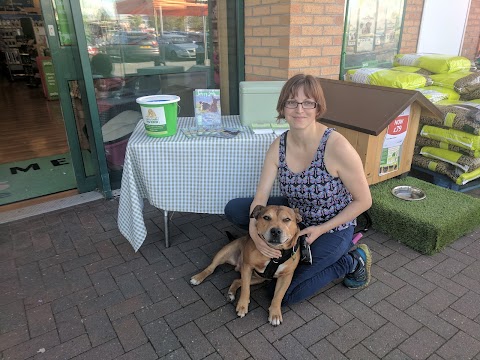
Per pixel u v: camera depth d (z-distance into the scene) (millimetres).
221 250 2605
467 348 2049
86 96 3521
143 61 3994
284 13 3760
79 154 3881
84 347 2086
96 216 3539
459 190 3811
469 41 6066
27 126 6816
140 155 2654
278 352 2041
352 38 4633
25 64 11203
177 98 2854
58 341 2127
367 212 3193
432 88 4176
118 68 3859
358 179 2139
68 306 2395
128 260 2869
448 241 2926
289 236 2055
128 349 2072
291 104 2068
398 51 5227
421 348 2053
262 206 2184
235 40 4441
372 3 4633
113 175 4062
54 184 4238
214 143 2674
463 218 2938
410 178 3592
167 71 4188
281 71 4000
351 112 3225
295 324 2230
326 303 2398
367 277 2467
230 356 2021
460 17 5652
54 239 3160
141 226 2758
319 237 2354
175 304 2406
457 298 2420
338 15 4062
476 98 4008
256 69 4355
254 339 2129
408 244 2971
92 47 3648
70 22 3348
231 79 4605
